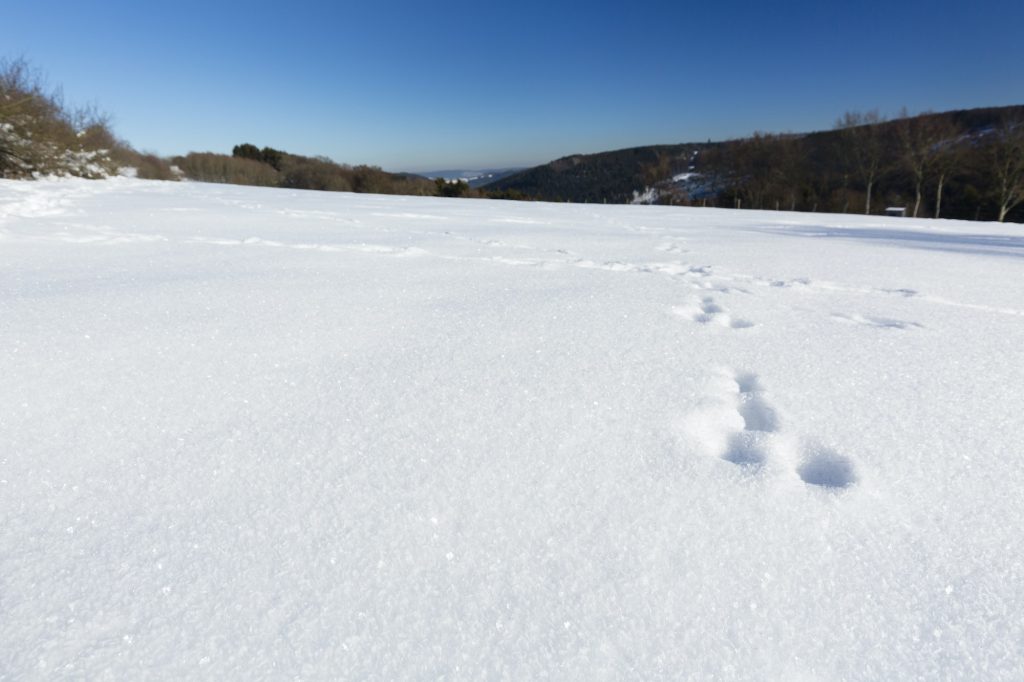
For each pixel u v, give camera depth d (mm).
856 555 880
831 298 2564
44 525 896
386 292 2379
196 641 707
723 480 1054
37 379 1350
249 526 906
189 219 4992
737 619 769
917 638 750
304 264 2965
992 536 926
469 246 4031
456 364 1566
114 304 1982
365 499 979
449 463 1091
